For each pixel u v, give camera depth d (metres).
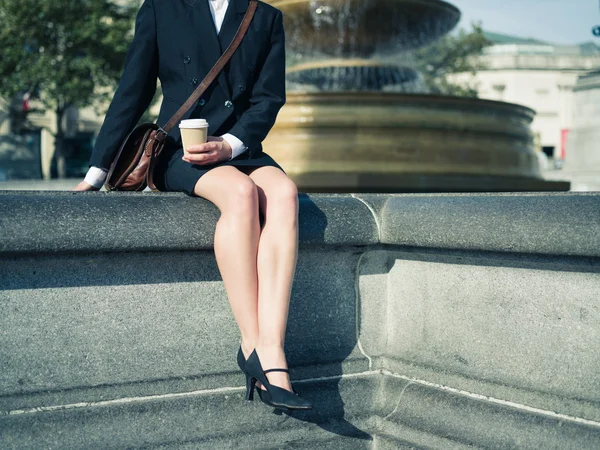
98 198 2.33
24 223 2.17
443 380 2.68
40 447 2.26
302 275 2.73
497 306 2.50
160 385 2.46
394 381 2.83
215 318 2.56
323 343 2.79
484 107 7.22
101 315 2.38
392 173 6.96
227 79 2.71
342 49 8.65
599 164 10.31
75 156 34.84
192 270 2.52
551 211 2.24
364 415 2.80
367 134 6.98
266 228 2.44
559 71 43.19
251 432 2.55
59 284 2.31
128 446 2.38
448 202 2.58
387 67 8.66
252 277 2.40
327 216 2.69
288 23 8.38
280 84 2.79
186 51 2.66
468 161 7.12
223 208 2.41
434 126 7.00
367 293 2.89
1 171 19.31
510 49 45.09
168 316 2.48
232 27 2.74
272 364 2.34
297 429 2.64
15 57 25.91
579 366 2.27
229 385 2.58
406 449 2.63
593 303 2.22
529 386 2.41
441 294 2.70
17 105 29.25
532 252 2.28
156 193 2.46
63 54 27.09
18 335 2.26
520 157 7.52
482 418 2.49
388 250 2.87
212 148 2.51
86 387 2.35
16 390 2.26
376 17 8.05
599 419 2.21
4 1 25.66
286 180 2.52
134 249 2.34
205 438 2.48
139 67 2.65
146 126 2.61
